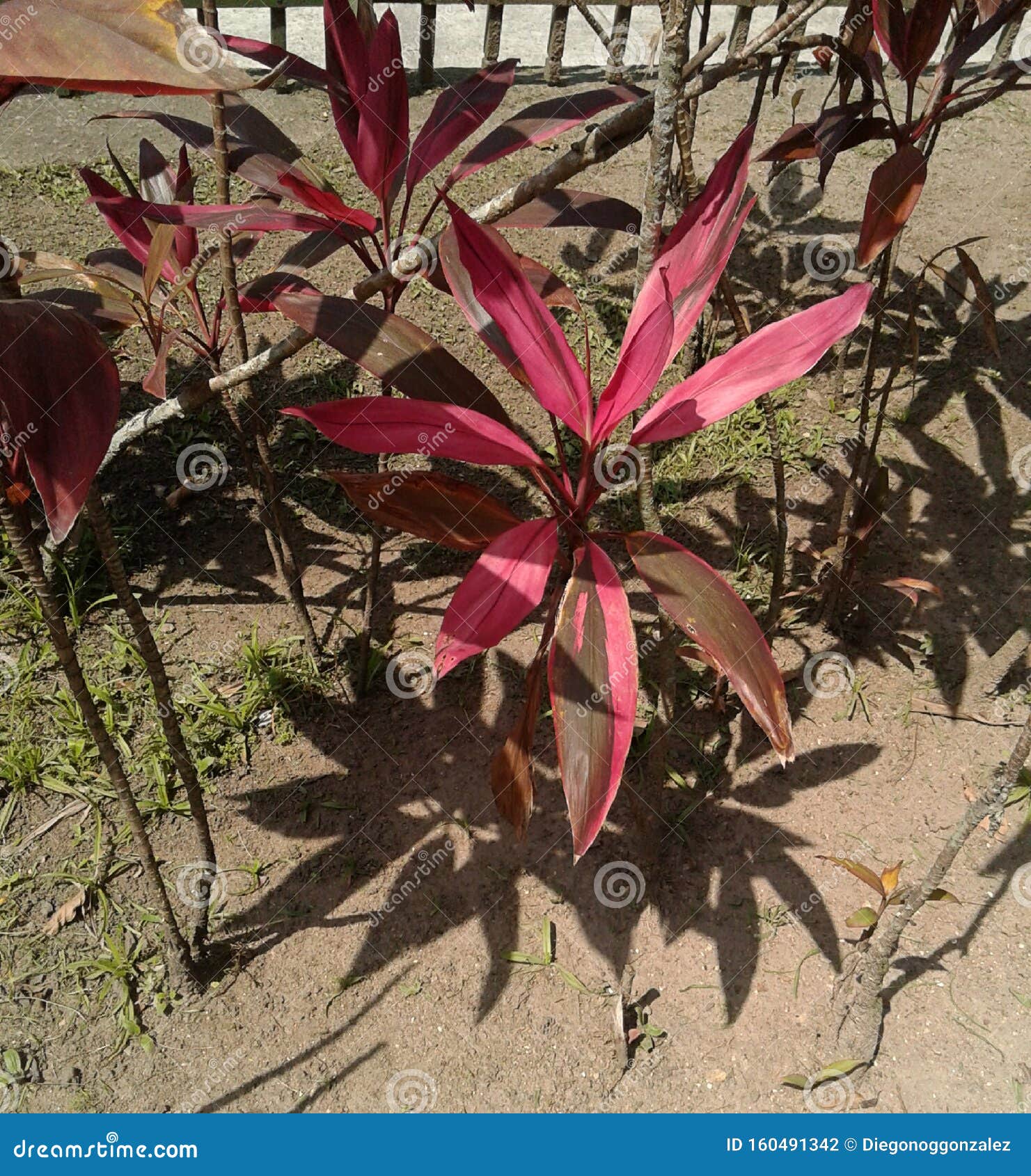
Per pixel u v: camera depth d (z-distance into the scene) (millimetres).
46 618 929
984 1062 1240
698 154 2705
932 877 1079
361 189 2512
